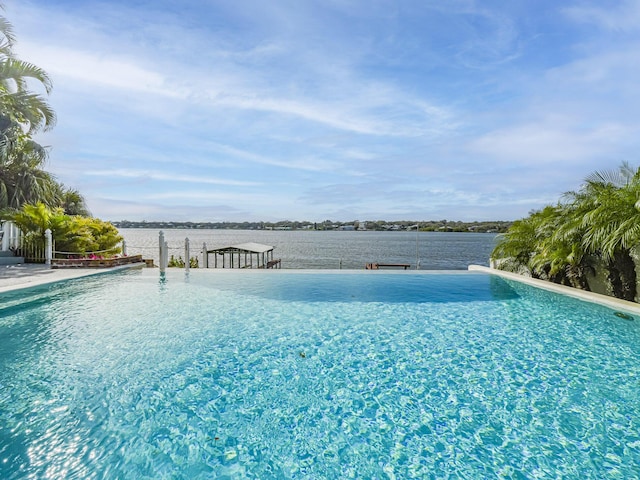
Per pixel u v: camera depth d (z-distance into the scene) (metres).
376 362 4.64
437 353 4.96
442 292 9.18
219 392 3.80
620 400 3.66
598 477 2.57
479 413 3.42
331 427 3.19
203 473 2.59
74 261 11.69
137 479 2.51
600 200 7.78
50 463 2.66
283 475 2.59
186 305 7.67
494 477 2.57
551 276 10.23
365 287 9.83
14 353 4.83
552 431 3.13
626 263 7.81
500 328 6.15
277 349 5.07
